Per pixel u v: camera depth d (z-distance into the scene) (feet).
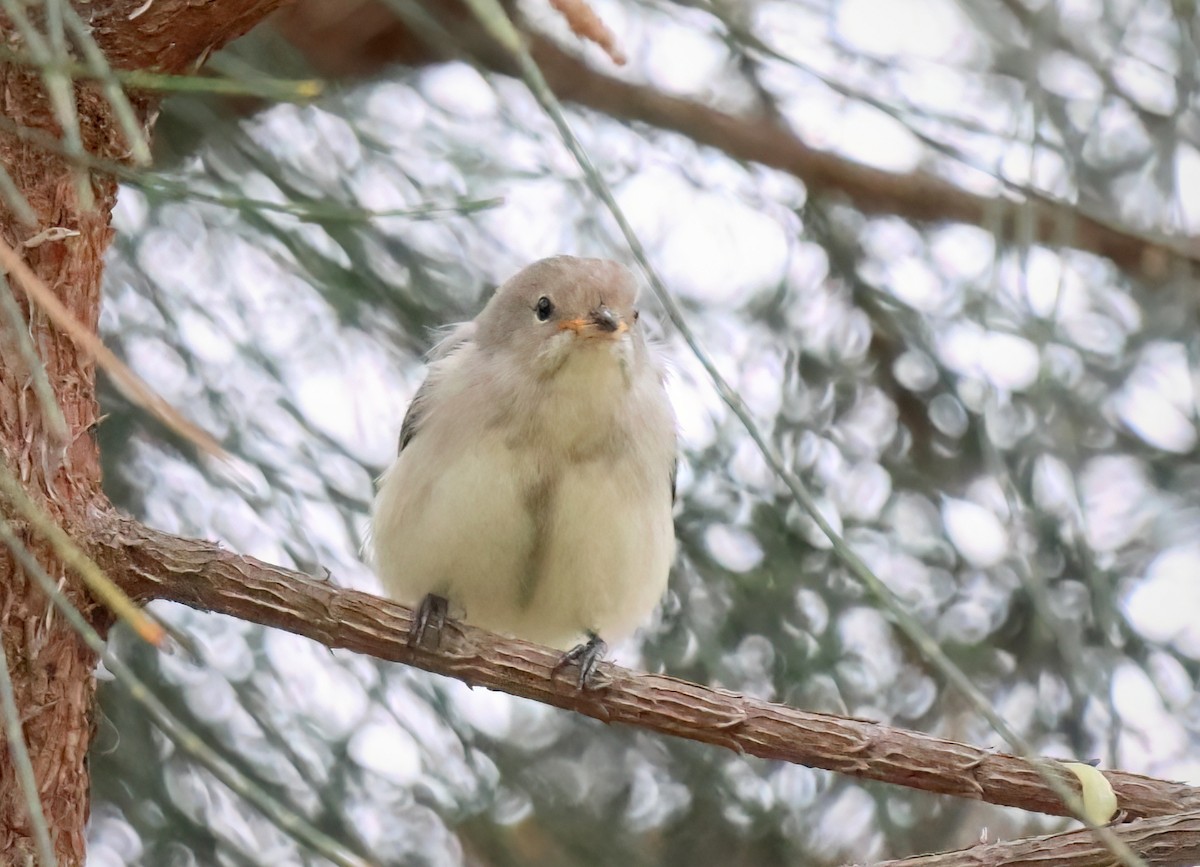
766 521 30.50
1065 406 29.19
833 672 29.91
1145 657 29.40
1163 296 31.32
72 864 21.04
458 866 29.45
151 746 28.60
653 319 34.73
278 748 28.76
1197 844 22.07
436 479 30.58
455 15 33.65
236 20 22.59
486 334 31.53
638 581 30.94
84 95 21.79
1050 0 26.48
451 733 29.86
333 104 30.55
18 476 20.85
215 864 28.30
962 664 29.89
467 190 30.91
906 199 34.78
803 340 31.89
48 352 21.58
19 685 20.54
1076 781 22.99
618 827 30.22
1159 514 30.76
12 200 14.57
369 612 24.48
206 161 30.66
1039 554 29.25
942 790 23.56
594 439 30.30
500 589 31.55
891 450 31.50
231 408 29.66
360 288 30.48
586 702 24.85
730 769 30.66
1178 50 29.43
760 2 32.68
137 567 22.52
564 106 32.86
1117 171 31.78
